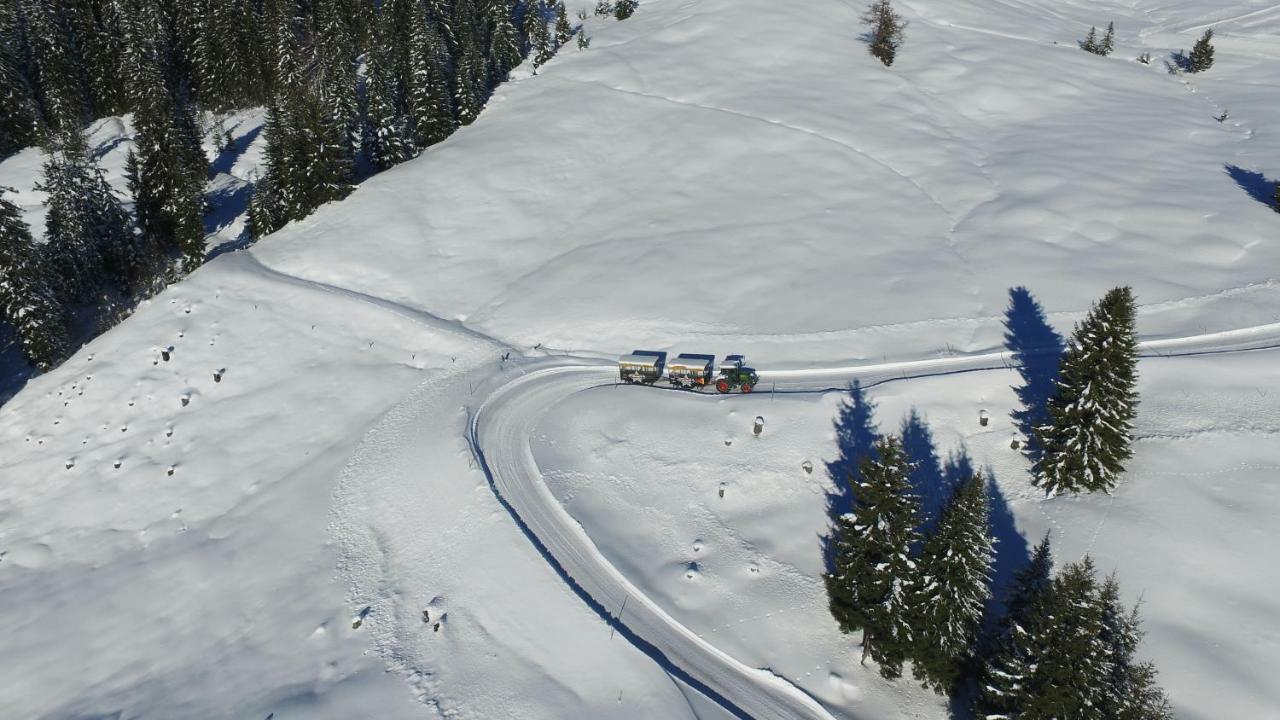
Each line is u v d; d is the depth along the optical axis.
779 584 35.16
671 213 66.25
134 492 47.16
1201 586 32.03
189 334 57.84
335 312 58.91
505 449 43.97
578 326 54.84
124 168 84.25
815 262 57.59
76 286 70.75
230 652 35.75
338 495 43.41
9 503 48.44
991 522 37.41
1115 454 36.22
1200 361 42.38
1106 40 103.50
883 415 42.97
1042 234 57.69
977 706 28.61
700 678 31.14
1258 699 28.09
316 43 102.44
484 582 35.66
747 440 42.44
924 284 53.56
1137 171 66.00
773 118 79.88
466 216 68.56
